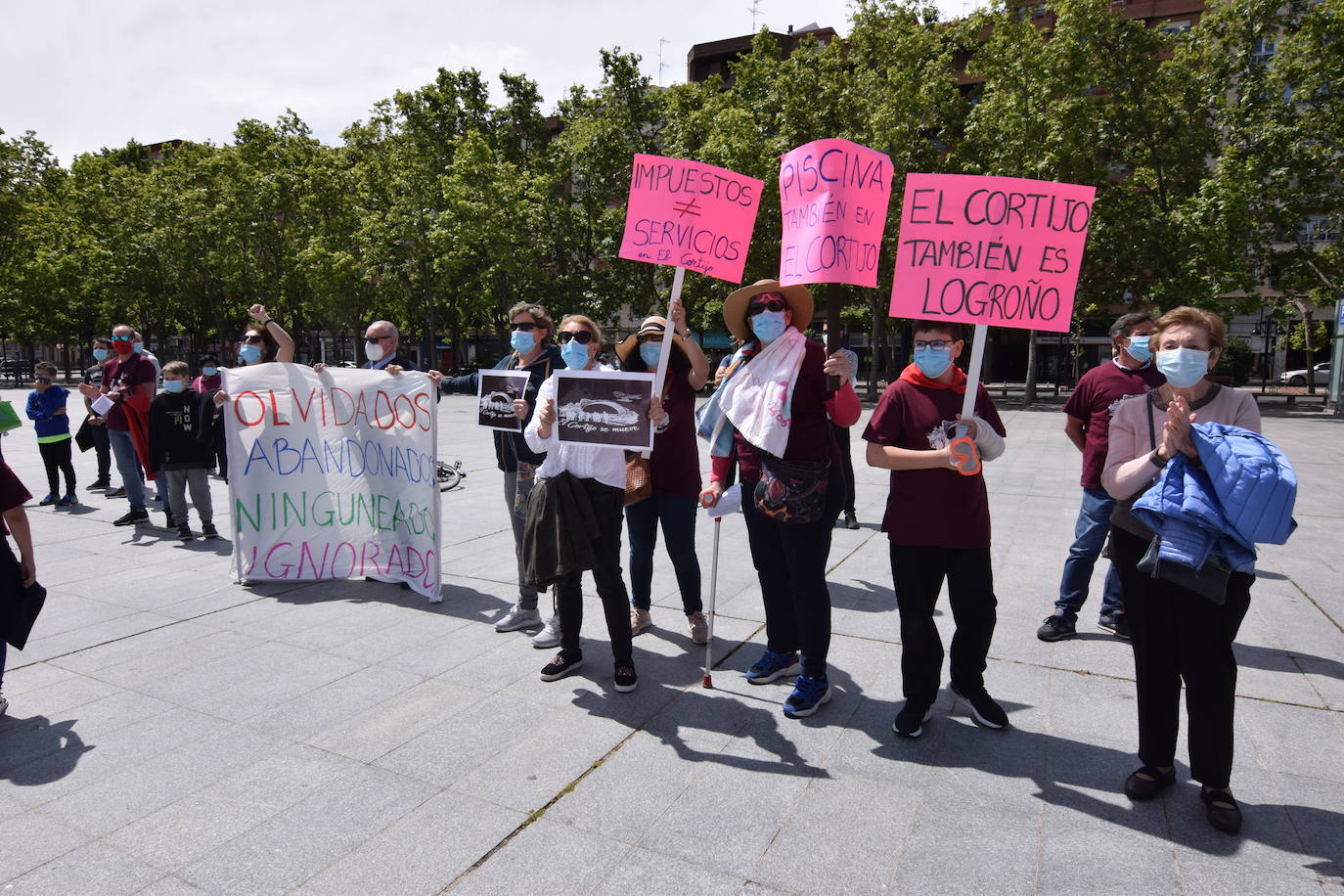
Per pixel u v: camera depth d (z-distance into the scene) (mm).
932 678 3326
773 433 3373
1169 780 2951
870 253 3525
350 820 2801
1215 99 23375
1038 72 23422
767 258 26469
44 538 7230
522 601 4738
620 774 3100
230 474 5680
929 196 3285
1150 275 25047
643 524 4508
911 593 3301
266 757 3240
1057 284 3156
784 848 2617
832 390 3363
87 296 42250
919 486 3250
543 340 4809
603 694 3822
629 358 4520
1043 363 45406
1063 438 15219
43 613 5043
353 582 5738
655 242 4055
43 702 3760
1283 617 4805
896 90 24312
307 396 5637
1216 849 2592
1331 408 23188
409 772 3121
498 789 2992
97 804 2908
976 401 3250
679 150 28422
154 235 37938
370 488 5602
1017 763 3154
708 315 33031
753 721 3539
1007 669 4055
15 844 2668
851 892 2398
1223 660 2695
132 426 7516
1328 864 2510
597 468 3789
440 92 33562
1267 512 2514
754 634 4648
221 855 2605
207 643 4531
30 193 41219
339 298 36844
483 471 11086
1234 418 2832
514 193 30453
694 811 2838
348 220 36000
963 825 2742
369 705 3713
